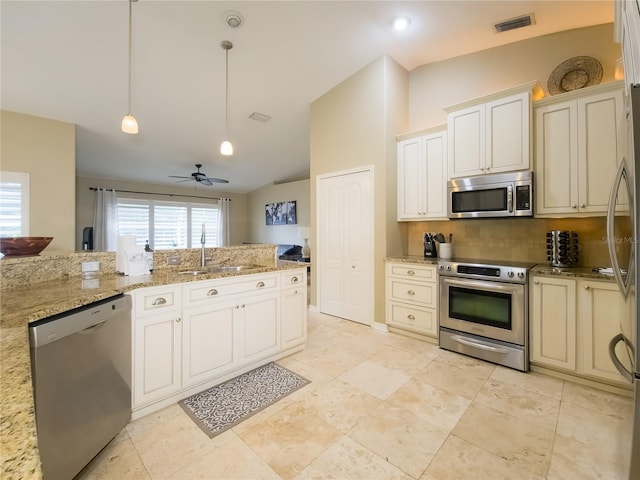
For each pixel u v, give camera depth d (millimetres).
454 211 2996
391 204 3523
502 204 2695
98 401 1487
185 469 1472
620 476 1405
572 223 2711
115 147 5188
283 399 2066
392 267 3342
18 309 1274
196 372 2092
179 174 7098
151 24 2787
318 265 4246
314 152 4293
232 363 2293
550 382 2275
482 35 3008
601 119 2311
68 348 1317
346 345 3025
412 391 2162
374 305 3547
